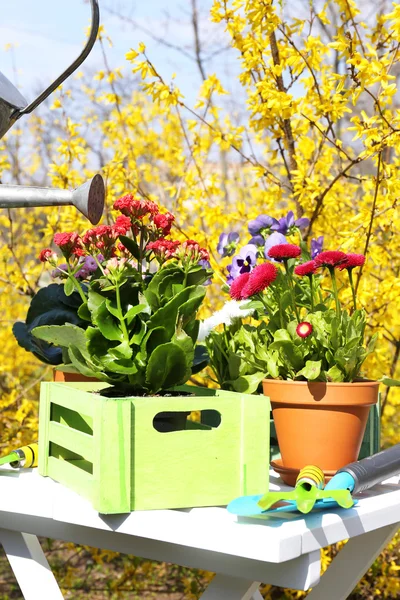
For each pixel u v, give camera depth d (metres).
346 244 1.83
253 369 1.20
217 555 0.91
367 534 1.10
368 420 1.23
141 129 3.28
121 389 1.01
